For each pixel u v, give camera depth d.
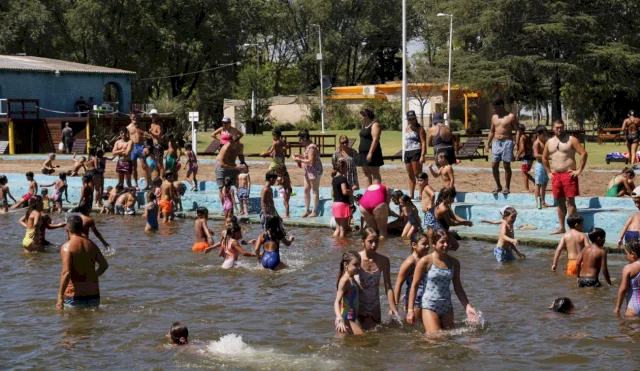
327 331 9.98
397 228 16.98
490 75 54.12
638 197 13.71
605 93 52.78
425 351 9.13
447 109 60.00
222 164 20.14
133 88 59.84
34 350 9.40
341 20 83.12
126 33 59.09
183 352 9.25
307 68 82.81
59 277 13.43
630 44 52.38
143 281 12.98
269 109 67.75
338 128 65.31
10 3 57.72
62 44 61.19
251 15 67.62
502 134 18.45
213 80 68.69
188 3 61.66
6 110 41.38
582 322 10.16
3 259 15.13
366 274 10.13
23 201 23.69
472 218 17.95
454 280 10.07
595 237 11.92
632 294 10.39
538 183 17.28
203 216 15.81
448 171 17.27
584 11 53.25
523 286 12.18
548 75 53.84
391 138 50.09
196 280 13.02
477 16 56.94
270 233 13.79
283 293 12.03
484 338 9.58
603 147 38.00
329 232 17.86
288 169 28.89
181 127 46.75
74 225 11.36
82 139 40.44
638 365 8.52
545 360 8.76
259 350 9.27
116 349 9.40
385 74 89.56
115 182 25.78
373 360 8.86
